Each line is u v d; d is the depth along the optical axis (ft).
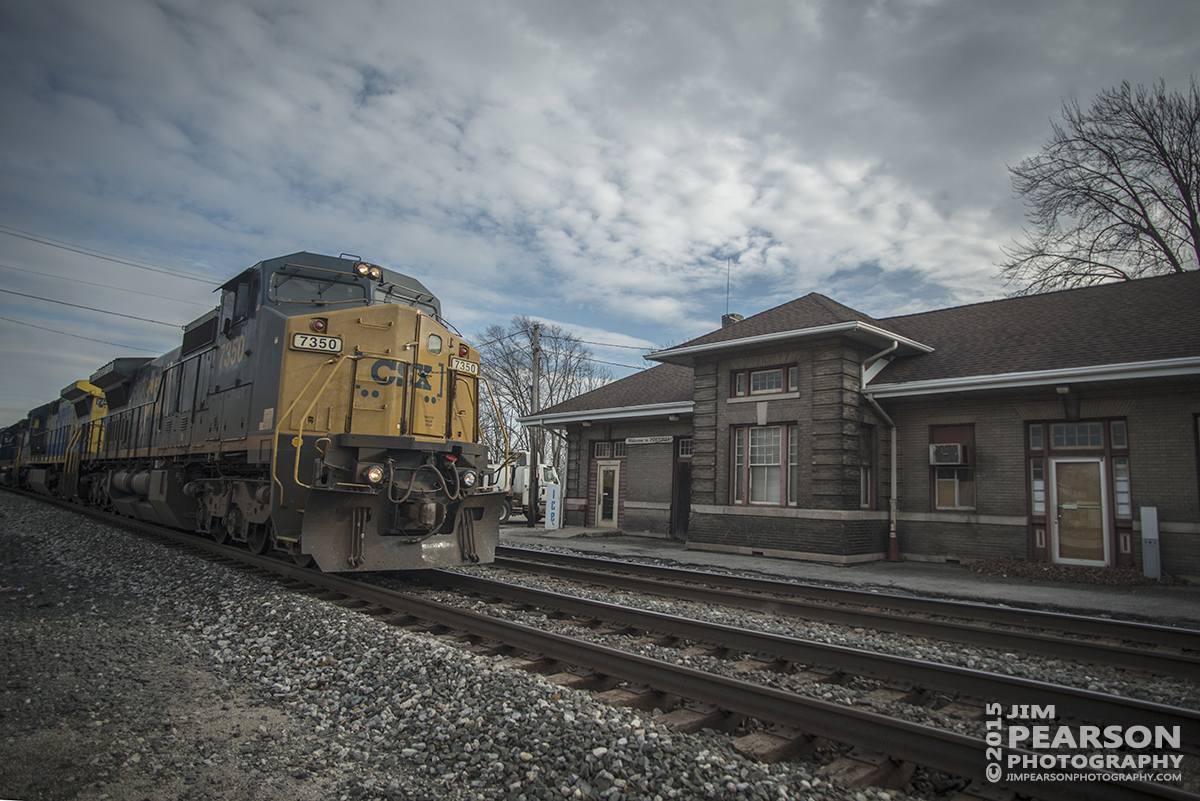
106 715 14.20
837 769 12.09
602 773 11.25
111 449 53.88
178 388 40.68
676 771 11.42
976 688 15.92
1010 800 11.16
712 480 52.60
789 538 47.32
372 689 15.48
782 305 54.90
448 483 28.73
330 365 27.48
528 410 139.44
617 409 63.82
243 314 31.76
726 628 20.42
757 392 51.44
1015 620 25.35
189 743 12.94
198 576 27.89
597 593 29.50
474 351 32.17
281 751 12.75
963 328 52.80
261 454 27.66
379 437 26.86
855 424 46.88
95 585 27.96
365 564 26.32
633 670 16.14
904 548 47.98
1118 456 40.24
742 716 14.39
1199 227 71.05
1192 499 37.06
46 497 75.72
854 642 21.45
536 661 17.84
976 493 45.01
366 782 11.45
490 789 11.26
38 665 17.22
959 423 46.21
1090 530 40.70
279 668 17.28
